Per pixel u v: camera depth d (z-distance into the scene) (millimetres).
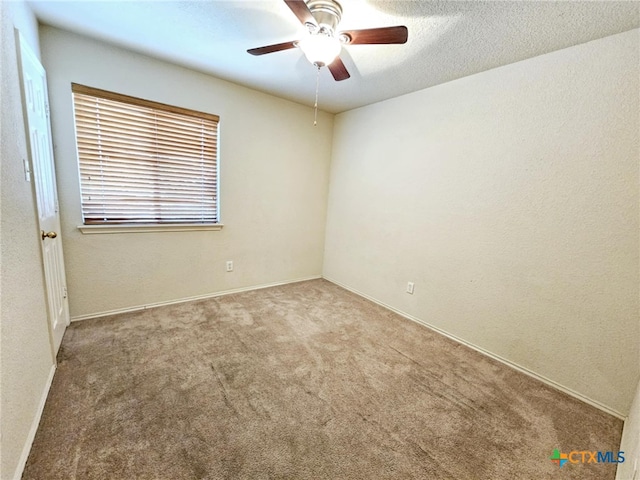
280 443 1384
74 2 1637
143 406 1545
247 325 2527
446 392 1827
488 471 1313
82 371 1783
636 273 1634
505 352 2197
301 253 3785
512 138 2076
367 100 3047
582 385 1837
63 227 2217
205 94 2695
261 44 2059
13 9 1349
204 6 1637
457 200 2438
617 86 1635
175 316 2598
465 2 1441
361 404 1675
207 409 1557
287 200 3500
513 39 1745
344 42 1601
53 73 2025
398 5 1496
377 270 3227
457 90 2379
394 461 1333
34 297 1440
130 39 2074
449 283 2537
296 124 3373
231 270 3219
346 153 3533
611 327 1725
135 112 2391
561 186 1868
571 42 1737
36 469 1181
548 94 1888
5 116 1166
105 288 2480
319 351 2195
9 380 1092
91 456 1251
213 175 2926
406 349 2312
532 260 2027
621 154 1644
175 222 2785
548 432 1558
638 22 1507
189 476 1197
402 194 2896
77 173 2217
